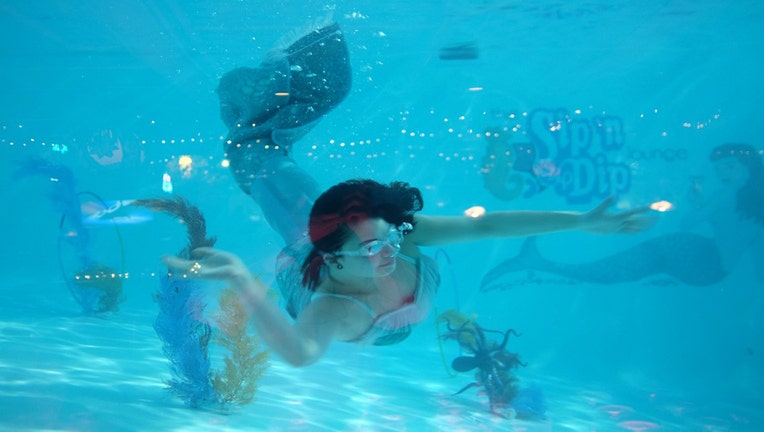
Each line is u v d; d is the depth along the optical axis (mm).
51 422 4250
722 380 11852
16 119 17312
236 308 5695
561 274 16109
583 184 15523
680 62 14219
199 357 5727
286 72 5273
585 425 7281
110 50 12656
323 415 5770
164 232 16953
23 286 16094
